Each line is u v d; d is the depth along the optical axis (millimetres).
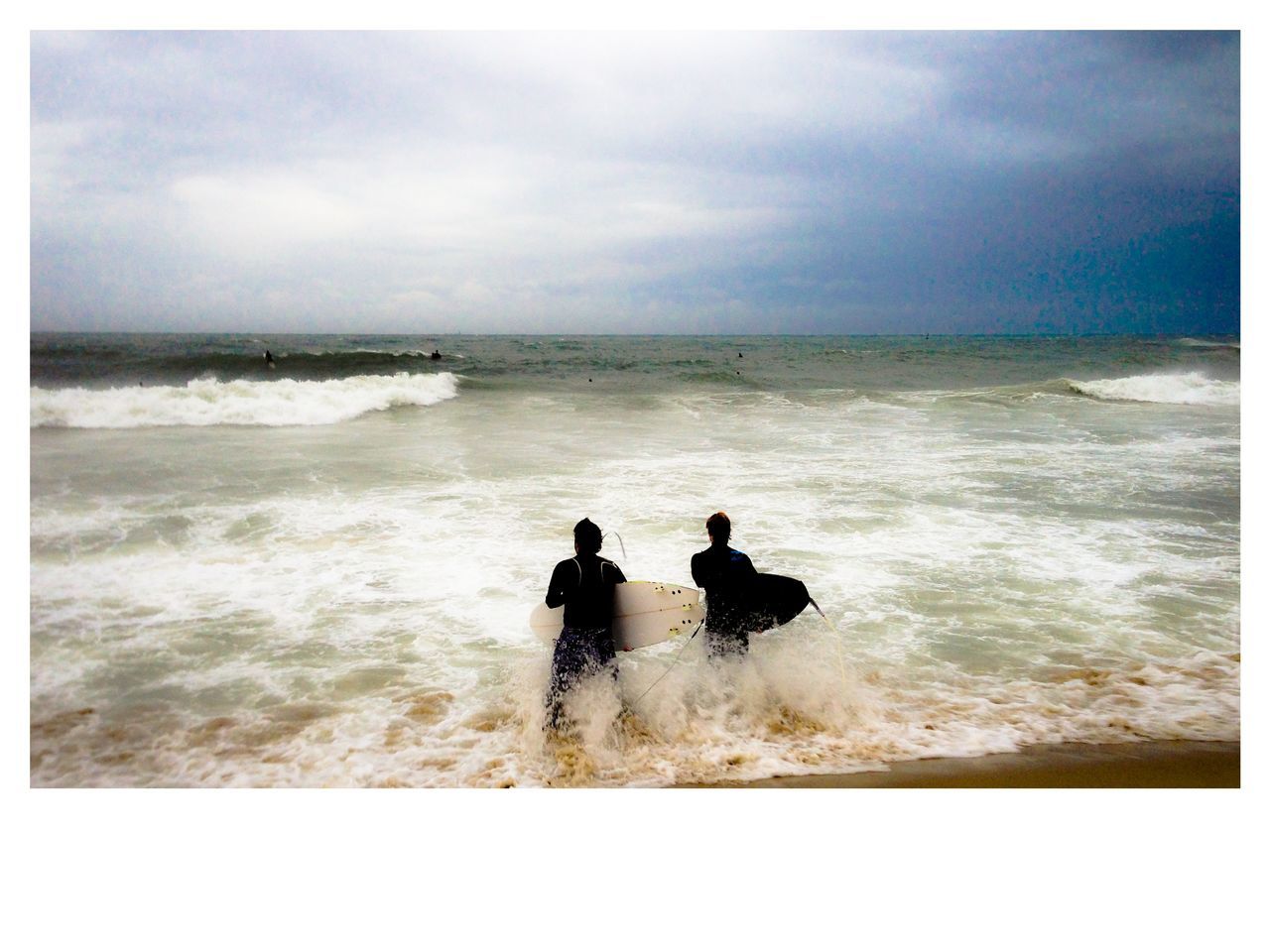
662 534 7309
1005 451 12258
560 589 4297
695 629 4660
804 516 8008
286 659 4695
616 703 4051
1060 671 4629
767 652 4793
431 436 13562
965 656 4812
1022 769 3701
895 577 6195
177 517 7617
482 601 5660
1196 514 8211
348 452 11570
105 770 3639
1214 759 3783
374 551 6715
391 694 4285
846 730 4004
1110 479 9969
